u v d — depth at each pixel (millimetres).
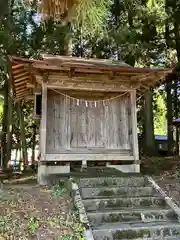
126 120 8953
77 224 4988
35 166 16391
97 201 5926
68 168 8133
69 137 8461
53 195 6359
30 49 14305
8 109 15773
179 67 13289
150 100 15500
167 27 15414
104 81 8453
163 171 10266
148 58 14023
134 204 6133
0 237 4465
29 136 22625
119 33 12383
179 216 5621
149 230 5137
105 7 3143
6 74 14031
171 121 17531
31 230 4746
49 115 8430
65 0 2961
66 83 8195
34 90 8969
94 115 8789
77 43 14953
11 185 7699
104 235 4949
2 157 16656
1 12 7828
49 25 13180
